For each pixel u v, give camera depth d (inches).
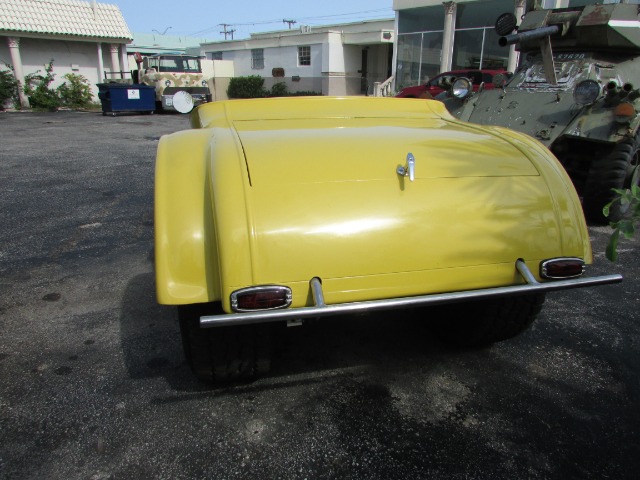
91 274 160.9
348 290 75.1
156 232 75.5
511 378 104.7
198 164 83.5
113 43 999.6
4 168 339.3
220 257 71.5
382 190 79.6
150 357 112.0
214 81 1291.8
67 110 920.9
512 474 79.7
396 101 126.5
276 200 75.0
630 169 205.8
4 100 893.8
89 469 80.2
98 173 325.7
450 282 79.0
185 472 79.8
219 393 99.0
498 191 84.0
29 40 930.7
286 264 72.6
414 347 116.3
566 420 92.0
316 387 101.1
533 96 230.8
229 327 87.1
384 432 88.7
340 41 1093.1
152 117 749.9
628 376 105.7
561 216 85.4
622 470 80.7
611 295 145.4
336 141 90.0
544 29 192.1
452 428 89.8
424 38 775.7
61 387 100.9
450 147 92.0
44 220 221.3
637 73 241.8
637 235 201.2
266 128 101.2
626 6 225.9
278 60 1219.2
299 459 82.4
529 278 80.6
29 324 127.9
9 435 87.3
